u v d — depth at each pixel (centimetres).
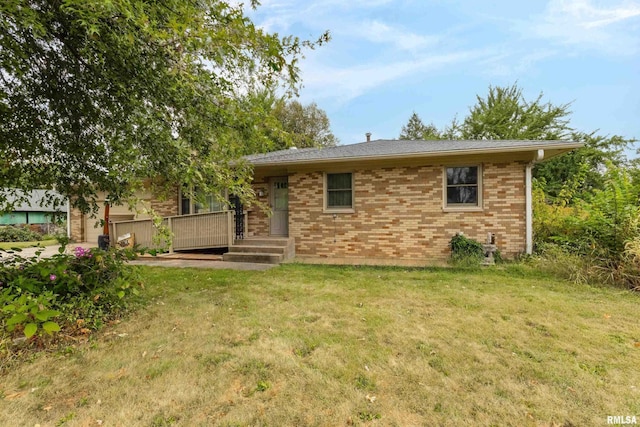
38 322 321
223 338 346
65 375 272
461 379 264
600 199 648
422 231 845
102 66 362
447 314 420
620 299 481
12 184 475
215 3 344
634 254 555
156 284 586
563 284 569
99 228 1357
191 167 365
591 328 370
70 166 490
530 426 210
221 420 217
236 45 330
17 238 1673
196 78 352
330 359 299
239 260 848
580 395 242
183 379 266
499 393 245
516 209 781
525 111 2139
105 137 439
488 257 743
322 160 846
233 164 454
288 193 953
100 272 433
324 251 920
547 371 275
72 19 322
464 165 819
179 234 946
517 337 346
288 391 249
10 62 362
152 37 298
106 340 341
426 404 233
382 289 548
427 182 839
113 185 457
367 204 886
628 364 287
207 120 412
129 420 218
